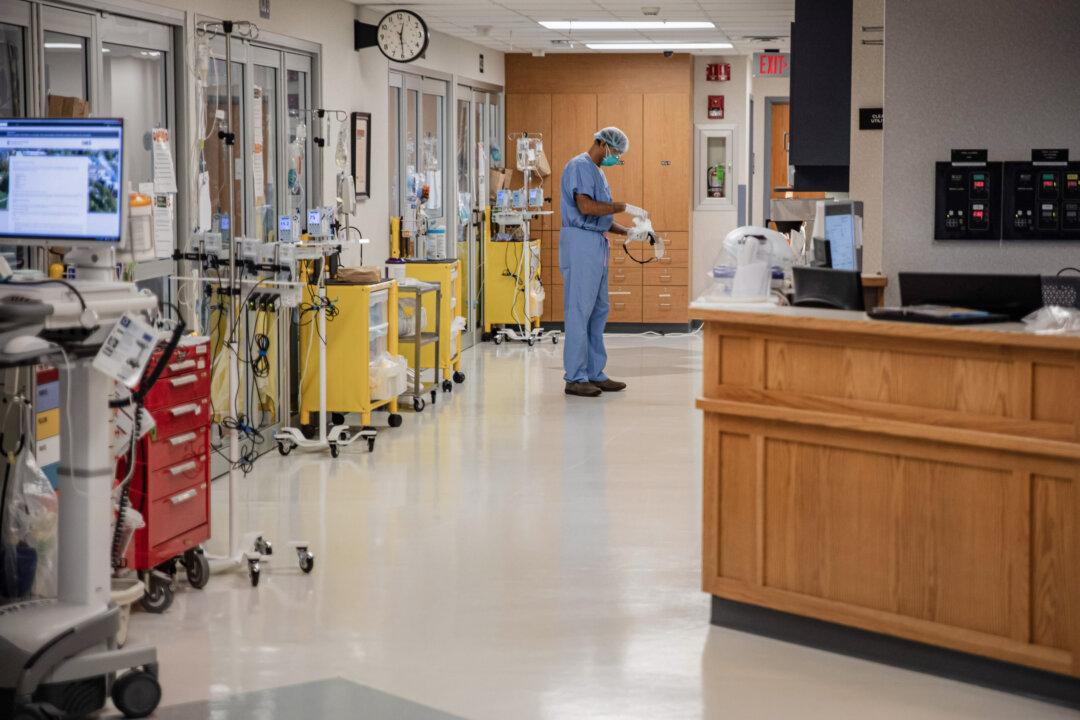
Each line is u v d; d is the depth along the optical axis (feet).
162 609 16.14
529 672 14.12
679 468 24.63
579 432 28.25
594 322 33.88
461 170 42.73
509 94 47.01
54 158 13.25
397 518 20.76
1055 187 19.52
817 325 14.48
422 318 32.89
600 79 46.68
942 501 14.01
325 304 25.86
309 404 26.86
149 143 21.75
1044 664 13.34
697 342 44.73
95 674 12.64
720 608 15.79
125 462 15.88
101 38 19.98
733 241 19.72
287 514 20.98
